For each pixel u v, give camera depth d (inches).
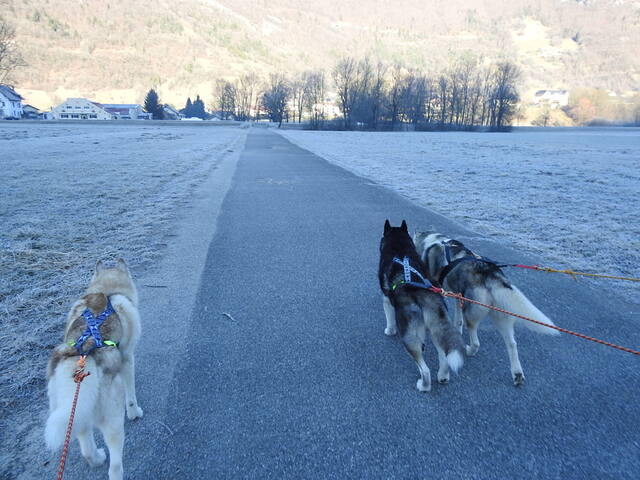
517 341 188.9
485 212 421.7
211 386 154.6
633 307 218.4
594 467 120.9
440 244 202.1
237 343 183.2
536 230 354.6
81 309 130.3
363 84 4092.0
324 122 4244.6
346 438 131.0
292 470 119.2
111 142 1286.9
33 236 319.9
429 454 125.0
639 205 450.9
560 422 138.4
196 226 367.2
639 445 128.9
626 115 5629.9
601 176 673.0
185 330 192.9
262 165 834.2
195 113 6250.0
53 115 5054.1
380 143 1620.3
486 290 163.8
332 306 218.8
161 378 158.6
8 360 163.6
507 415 141.5
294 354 175.8
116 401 110.5
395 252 184.7
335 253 300.5
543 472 119.0
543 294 234.2
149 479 115.8
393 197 507.2
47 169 663.1
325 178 663.1
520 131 3850.9
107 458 124.3
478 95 4323.3
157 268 267.9
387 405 145.9
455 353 142.1
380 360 172.9
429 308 152.5
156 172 660.7
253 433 132.5
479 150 1248.2
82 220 368.2
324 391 152.9
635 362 172.1
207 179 630.5
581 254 294.2
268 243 323.0
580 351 179.9
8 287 228.8
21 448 125.3
